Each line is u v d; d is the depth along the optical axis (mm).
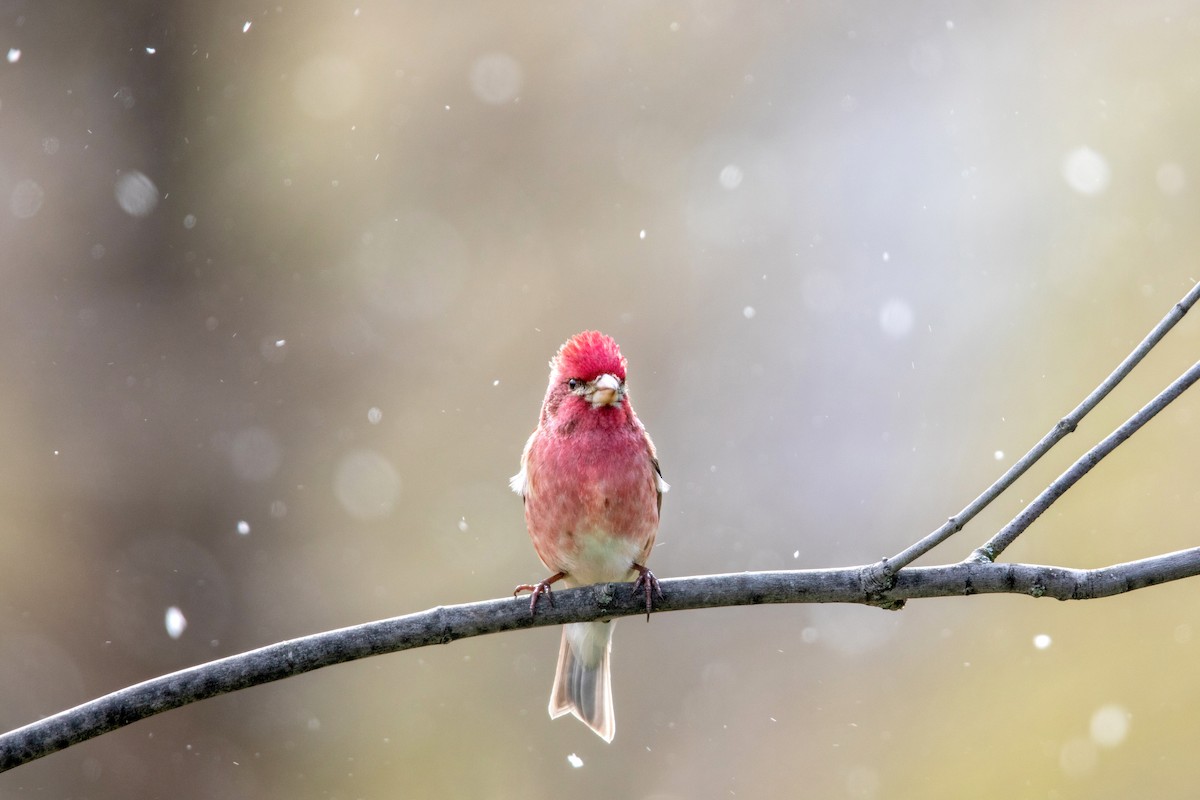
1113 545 15008
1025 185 18688
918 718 14273
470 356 15578
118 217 13977
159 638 12547
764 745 14258
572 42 17844
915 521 16219
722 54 18891
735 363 17422
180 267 14117
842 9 19578
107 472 13039
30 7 14180
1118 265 17562
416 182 16047
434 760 13219
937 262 18469
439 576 13969
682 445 16953
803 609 15531
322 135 15289
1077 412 5168
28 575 12484
